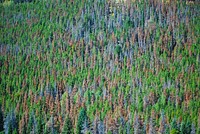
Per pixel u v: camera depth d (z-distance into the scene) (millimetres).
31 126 182000
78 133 176500
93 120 184750
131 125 181875
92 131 177250
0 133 183250
